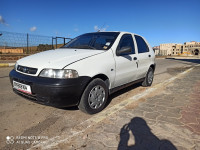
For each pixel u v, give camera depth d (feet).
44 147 6.07
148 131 7.20
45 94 7.47
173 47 325.62
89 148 5.98
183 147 6.14
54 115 8.98
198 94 13.08
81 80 7.86
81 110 8.79
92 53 9.25
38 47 38.09
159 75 24.06
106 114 8.89
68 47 11.89
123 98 12.28
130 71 11.78
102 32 12.44
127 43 12.05
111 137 6.70
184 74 23.73
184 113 9.24
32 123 8.04
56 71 7.59
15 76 8.77
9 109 9.70
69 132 7.06
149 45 15.84
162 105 10.47
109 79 9.71
